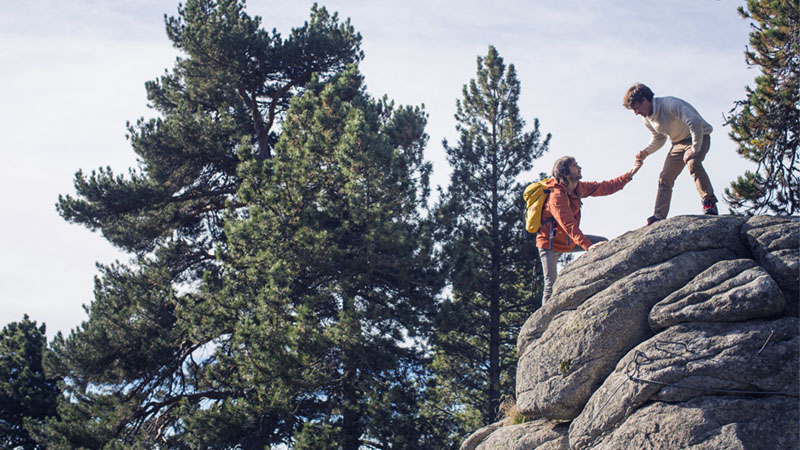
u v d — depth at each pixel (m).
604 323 8.04
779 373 6.97
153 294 22.58
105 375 21.89
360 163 20.98
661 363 7.43
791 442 6.70
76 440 20.55
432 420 21.22
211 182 26.05
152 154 24.23
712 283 7.57
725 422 6.97
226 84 25.83
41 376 32.31
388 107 26.91
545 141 29.64
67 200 23.69
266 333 18.28
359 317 19.38
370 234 20.33
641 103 9.09
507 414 10.60
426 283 21.83
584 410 7.97
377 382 20.16
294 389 18.56
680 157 9.07
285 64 26.73
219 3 27.77
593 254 8.77
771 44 16.03
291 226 20.61
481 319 27.69
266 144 26.67
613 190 9.52
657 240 8.24
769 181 14.61
